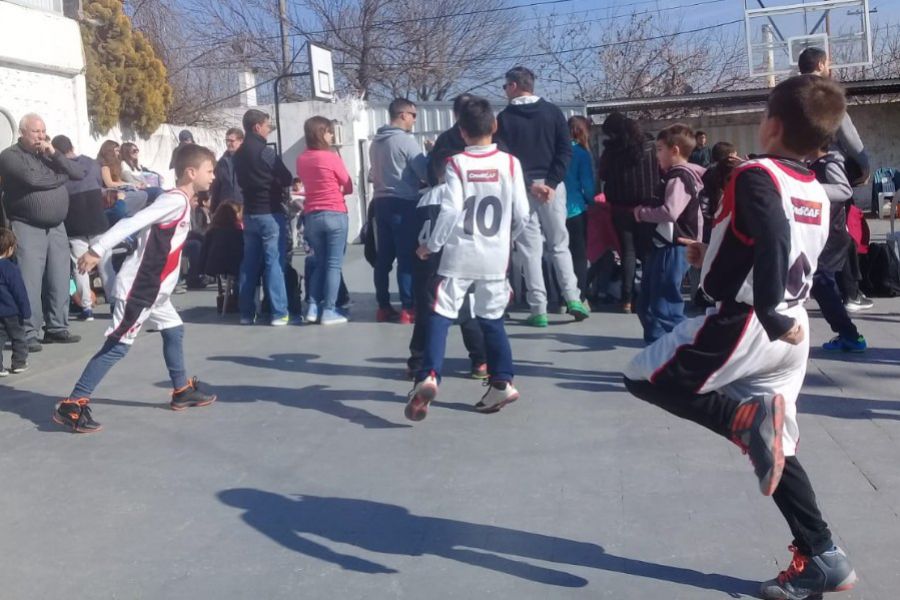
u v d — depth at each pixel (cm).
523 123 780
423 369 535
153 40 2253
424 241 596
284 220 907
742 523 413
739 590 356
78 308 997
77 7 1233
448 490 463
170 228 580
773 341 327
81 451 541
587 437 534
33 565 397
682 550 390
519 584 366
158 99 1605
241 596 365
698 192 666
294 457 519
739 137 2233
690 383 341
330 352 774
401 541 408
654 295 689
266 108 1922
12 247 716
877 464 475
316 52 1855
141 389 673
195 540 417
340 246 899
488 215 550
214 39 3038
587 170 902
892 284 934
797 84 332
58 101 1139
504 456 508
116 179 1072
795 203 325
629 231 878
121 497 470
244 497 464
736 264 332
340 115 1891
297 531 422
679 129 670
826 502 430
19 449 547
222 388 667
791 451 339
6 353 824
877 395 592
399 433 554
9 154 784
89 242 956
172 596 367
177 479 492
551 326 844
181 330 618
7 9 1029
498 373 576
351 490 468
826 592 347
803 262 333
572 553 391
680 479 466
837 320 696
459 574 376
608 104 2002
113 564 396
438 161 695
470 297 576
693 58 2884
